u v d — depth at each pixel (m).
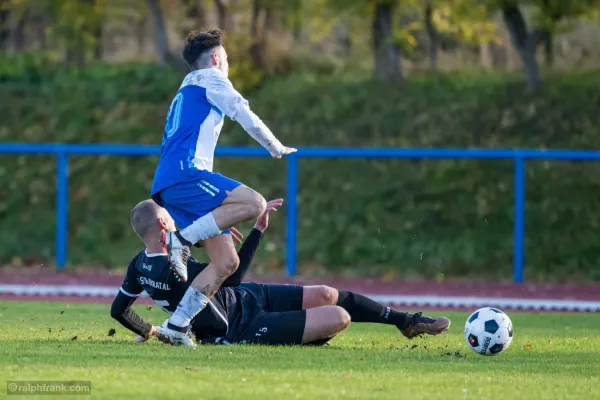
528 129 66.19
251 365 18.91
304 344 23.59
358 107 69.50
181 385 16.20
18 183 65.50
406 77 75.56
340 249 59.12
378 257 58.53
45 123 69.50
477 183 62.06
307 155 55.72
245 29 76.44
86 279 54.09
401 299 47.41
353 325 32.84
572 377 19.05
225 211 22.31
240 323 23.52
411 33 75.44
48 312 35.56
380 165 63.94
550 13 66.81
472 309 43.56
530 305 45.69
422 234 59.66
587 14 68.19
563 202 60.53
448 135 65.94
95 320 32.41
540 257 57.91
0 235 61.53
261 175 63.47
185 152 22.77
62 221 57.00
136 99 71.88
